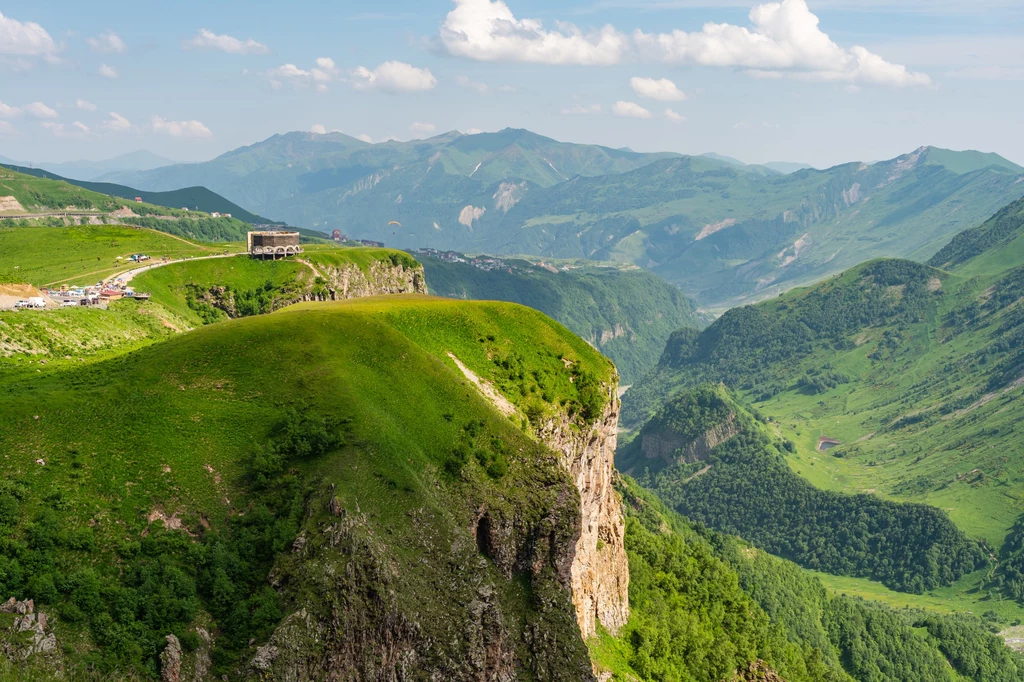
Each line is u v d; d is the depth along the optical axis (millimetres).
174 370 104375
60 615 74625
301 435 95500
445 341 138125
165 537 84312
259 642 79062
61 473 86812
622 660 137750
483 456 104438
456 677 85062
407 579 85438
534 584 98688
